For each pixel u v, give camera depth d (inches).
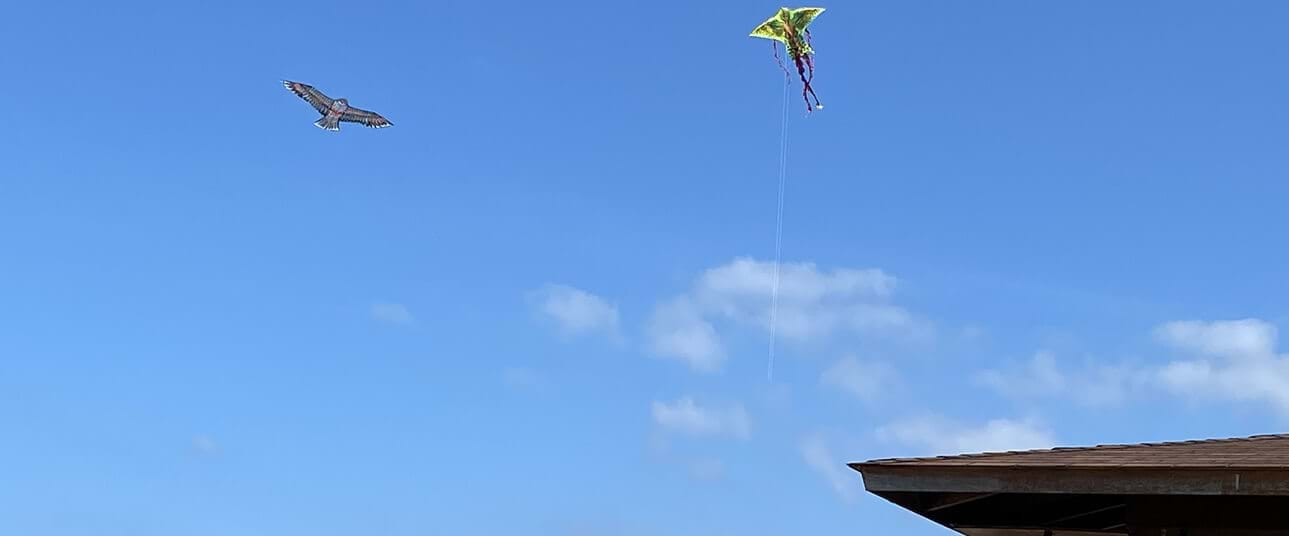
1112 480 417.1
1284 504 433.4
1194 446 492.4
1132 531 452.4
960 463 437.7
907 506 470.3
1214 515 441.7
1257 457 433.4
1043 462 434.3
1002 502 513.7
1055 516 524.1
